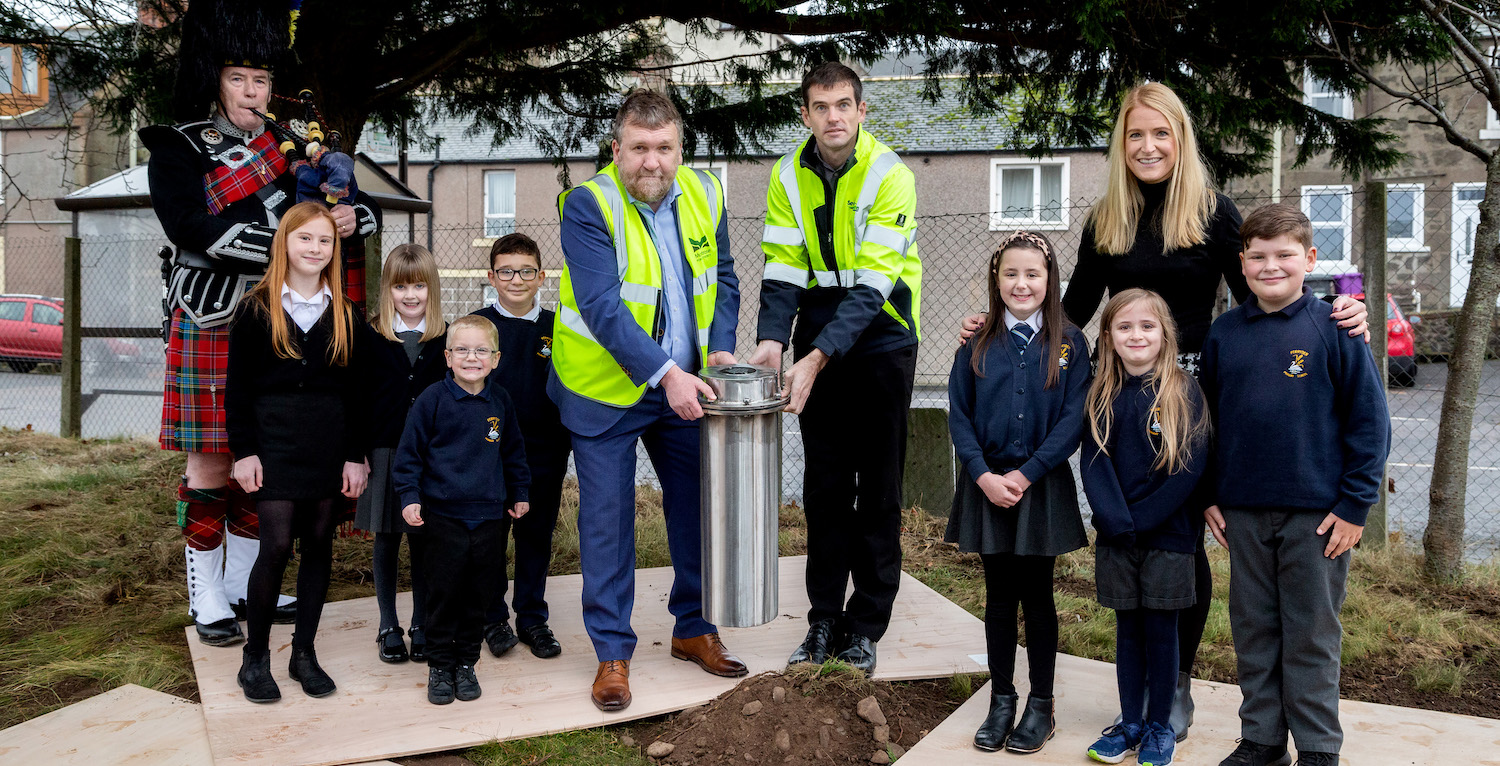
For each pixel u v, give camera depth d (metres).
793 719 2.67
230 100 3.25
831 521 3.19
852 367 3.09
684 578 3.11
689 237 2.95
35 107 6.23
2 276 16.73
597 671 2.96
